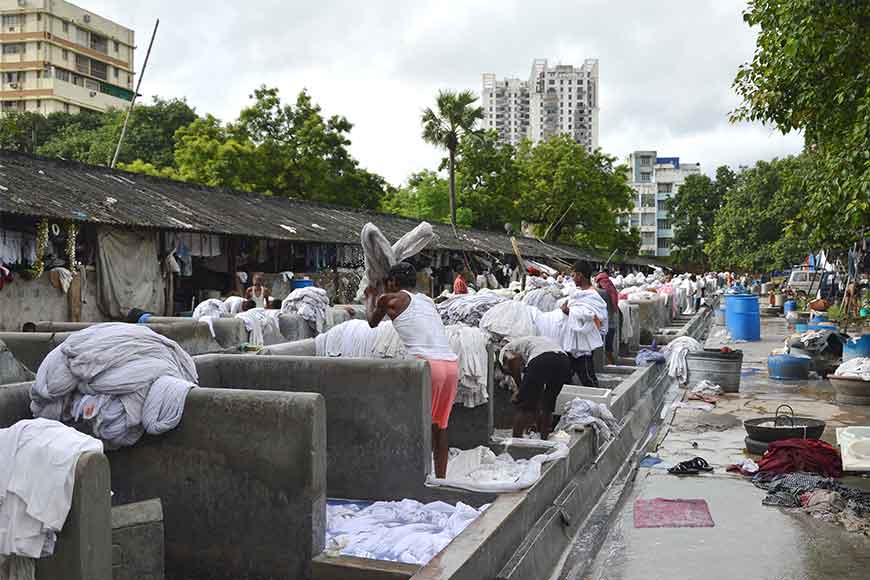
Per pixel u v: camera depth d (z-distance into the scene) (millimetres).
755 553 5328
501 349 8445
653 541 5633
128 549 3945
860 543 5477
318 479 4594
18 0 69750
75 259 13312
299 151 35188
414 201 50281
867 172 8320
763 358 16859
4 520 3160
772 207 44531
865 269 25422
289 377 6188
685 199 80250
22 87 70750
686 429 9500
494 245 32625
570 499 6113
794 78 9586
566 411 8125
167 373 4895
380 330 7383
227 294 17188
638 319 16531
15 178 13062
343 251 21469
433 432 6152
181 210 15625
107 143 44812
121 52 79875
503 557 4668
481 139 42344
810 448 7355
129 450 4867
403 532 5031
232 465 4672
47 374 4738
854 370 11203
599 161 57406
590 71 175500
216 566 4742
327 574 4492
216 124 33812
